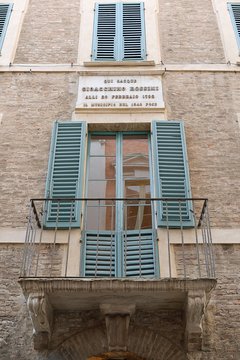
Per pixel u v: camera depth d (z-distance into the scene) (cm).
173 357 658
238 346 667
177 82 973
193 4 1132
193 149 873
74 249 748
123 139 910
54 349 664
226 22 1088
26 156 859
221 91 960
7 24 1080
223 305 700
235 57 1016
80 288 636
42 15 1109
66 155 853
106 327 666
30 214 735
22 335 680
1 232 765
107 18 1107
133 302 668
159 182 819
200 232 764
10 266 735
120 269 736
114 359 710
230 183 827
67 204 789
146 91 953
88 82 967
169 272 689
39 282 637
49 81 974
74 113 920
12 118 912
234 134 893
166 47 1041
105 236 771
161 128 887
